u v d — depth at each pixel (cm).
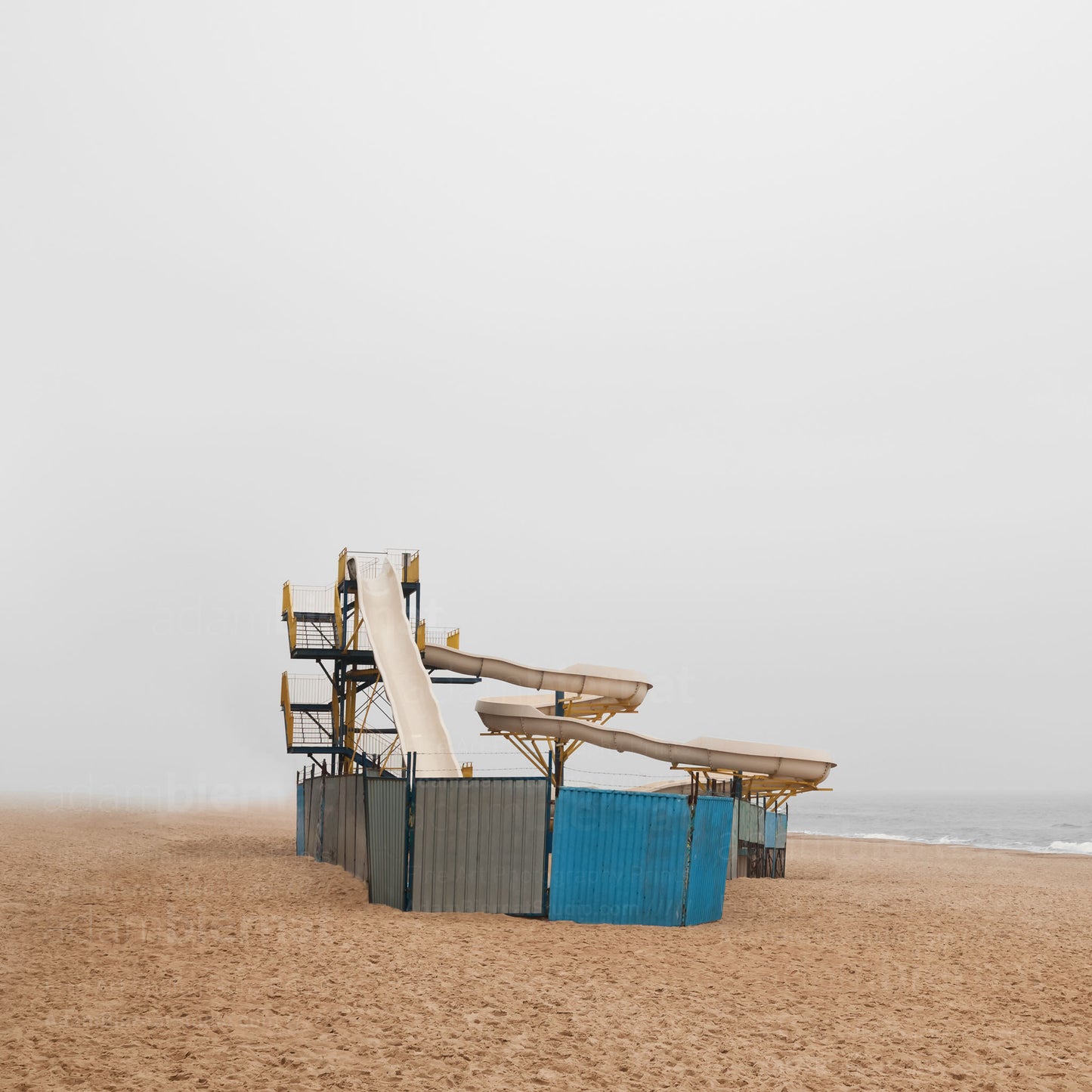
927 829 11988
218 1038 983
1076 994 1421
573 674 3606
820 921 2100
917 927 2047
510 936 1625
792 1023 1168
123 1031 1003
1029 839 10125
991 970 1586
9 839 3422
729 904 2405
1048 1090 956
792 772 3322
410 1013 1106
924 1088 946
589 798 1892
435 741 3141
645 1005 1211
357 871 2450
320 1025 1045
